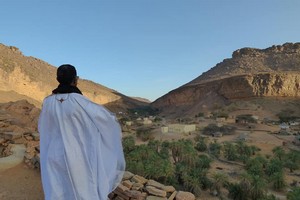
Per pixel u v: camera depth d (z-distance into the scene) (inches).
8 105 652.1
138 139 3302.2
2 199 247.3
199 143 2598.4
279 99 6299.2
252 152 2427.4
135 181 286.7
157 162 1189.1
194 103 7760.8
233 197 1219.2
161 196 265.1
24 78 5147.6
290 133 3604.8
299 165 1975.9
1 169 317.7
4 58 5152.6
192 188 1178.0
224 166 1974.7
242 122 4527.6
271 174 1621.6
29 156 351.3
